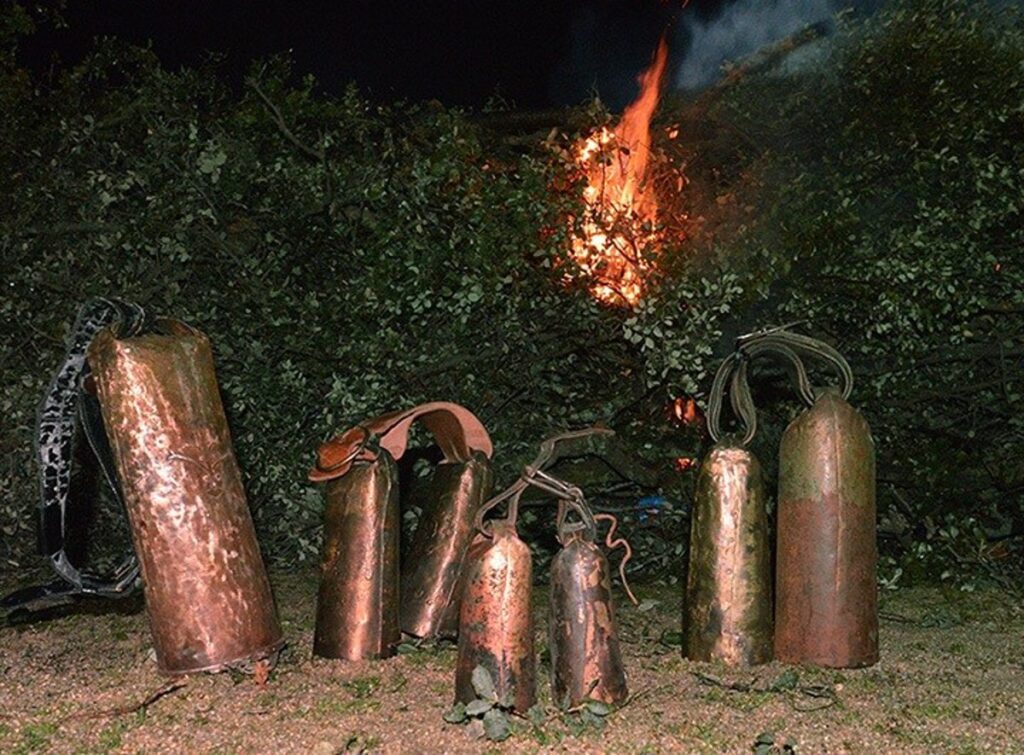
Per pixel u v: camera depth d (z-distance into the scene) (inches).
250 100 90.5
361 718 52.7
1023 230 85.5
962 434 88.4
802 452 60.0
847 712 54.1
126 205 89.2
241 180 85.1
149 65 91.8
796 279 84.2
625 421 91.4
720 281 81.0
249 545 57.4
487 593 52.9
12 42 92.6
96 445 59.0
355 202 86.0
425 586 63.0
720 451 60.3
